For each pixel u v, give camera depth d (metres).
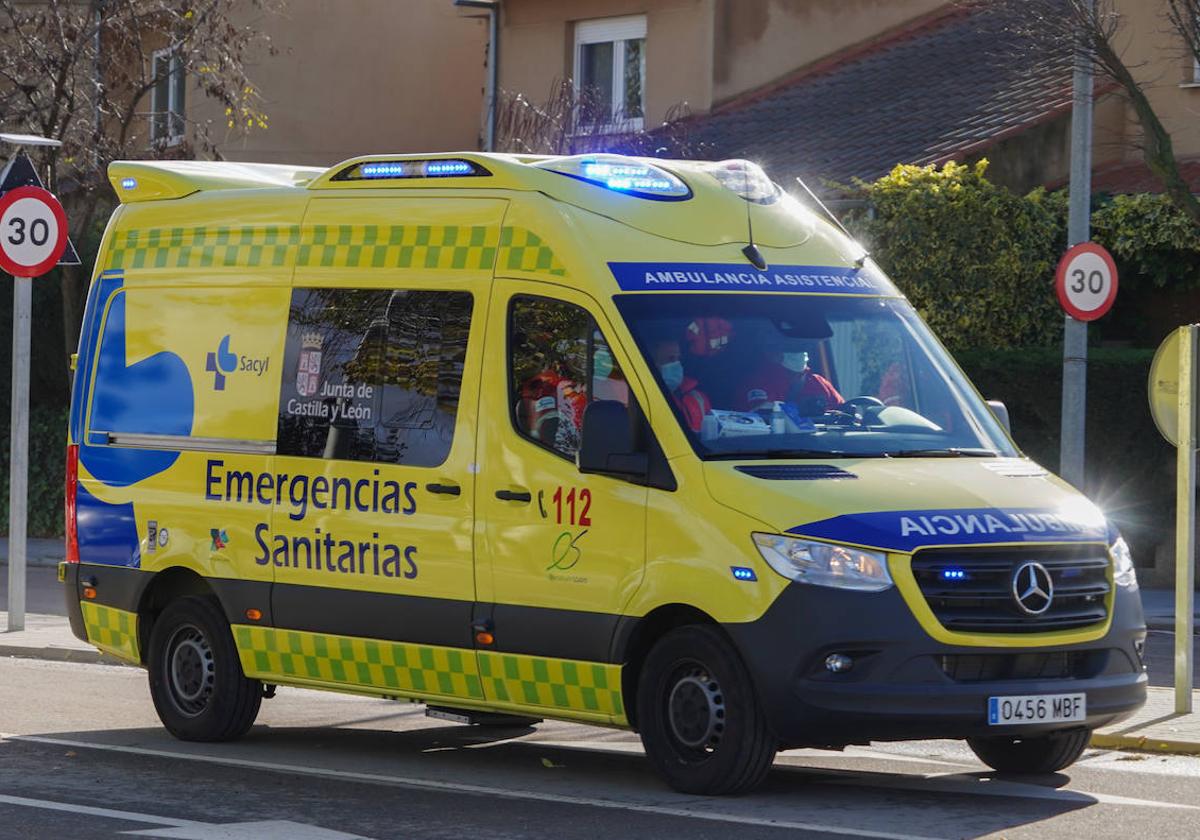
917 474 11.73
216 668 14.14
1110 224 28.61
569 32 40.50
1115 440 26.28
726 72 38.50
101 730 14.95
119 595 14.75
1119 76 23.23
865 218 28.44
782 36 38.91
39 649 20.00
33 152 33.38
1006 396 26.67
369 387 13.23
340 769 13.11
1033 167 30.89
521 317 12.51
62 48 32.53
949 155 30.16
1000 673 11.26
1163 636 21.88
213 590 14.03
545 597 12.12
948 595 11.14
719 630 11.43
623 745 14.36
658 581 11.57
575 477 12.03
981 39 37.00
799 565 11.10
